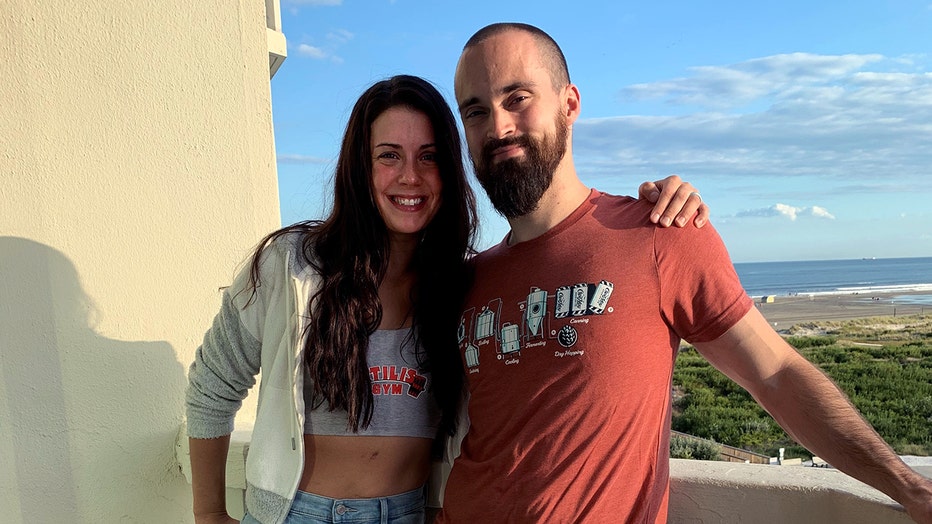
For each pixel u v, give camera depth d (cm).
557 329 137
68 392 180
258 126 224
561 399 133
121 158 191
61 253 179
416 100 152
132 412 194
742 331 134
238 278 158
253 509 149
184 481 207
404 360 155
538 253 148
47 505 176
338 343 144
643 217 144
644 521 131
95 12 184
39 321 174
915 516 113
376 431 149
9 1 169
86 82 183
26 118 172
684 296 137
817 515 143
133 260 194
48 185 176
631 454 132
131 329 194
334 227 156
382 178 151
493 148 150
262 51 226
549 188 150
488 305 150
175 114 203
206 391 157
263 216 226
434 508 175
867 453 123
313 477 148
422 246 163
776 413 139
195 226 208
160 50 199
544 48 151
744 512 151
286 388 148
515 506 132
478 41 152
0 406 167
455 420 165
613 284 136
